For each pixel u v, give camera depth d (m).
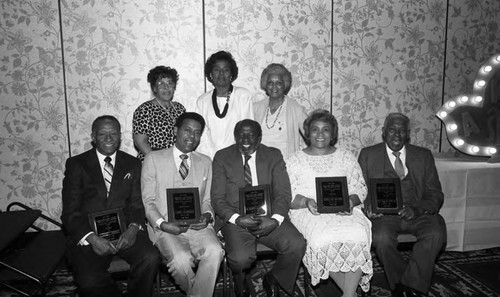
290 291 2.86
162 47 3.90
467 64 4.40
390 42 4.22
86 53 3.82
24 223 3.09
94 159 2.79
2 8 3.69
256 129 2.90
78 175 2.73
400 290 2.96
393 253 2.91
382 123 4.34
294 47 4.07
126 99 3.92
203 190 2.94
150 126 3.29
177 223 2.72
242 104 3.37
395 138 3.08
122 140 3.96
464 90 4.43
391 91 4.30
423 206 3.02
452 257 3.67
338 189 2.88
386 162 3.17
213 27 3.93
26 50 3.76
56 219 4.03
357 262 2.68
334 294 3.11
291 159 3.07
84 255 2.62
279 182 2.95
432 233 2.88
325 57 4.13
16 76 3.78
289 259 2.79
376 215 3.13
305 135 3.09
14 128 3.85
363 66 4.21
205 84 4.00
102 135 2.72
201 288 2.73
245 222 2.76
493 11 4.37
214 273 2.72
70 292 3.11
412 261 2.92
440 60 4.34
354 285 2.74
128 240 2.66
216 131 3.36
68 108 3.87
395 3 4.17
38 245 3.14
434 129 4.44
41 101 3.84
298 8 4.02
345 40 4.14
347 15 4.11
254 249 2.82
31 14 3.72
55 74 3.81
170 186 2.86
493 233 3.74
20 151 3.89
